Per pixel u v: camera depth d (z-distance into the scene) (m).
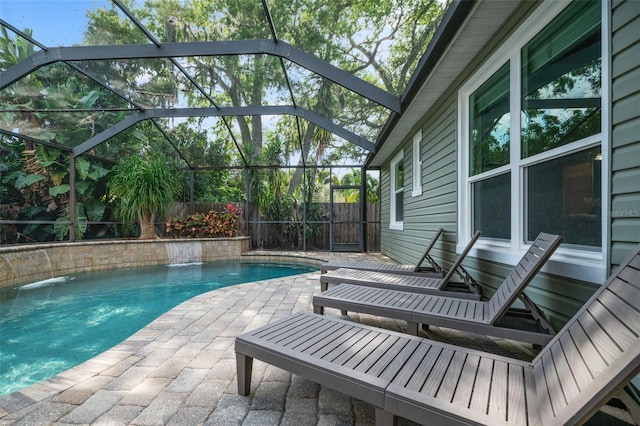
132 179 8.01
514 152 2.79
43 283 5.65
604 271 1.81
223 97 7.30
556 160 2.32
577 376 1.04
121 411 1.57
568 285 2.14
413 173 6.05
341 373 1.35
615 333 1.03
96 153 9.10
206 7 5.49
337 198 13.95
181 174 10.36
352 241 10.66
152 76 6.39
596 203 1.95
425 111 5.11
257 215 10.60
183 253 8.22
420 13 6.22
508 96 2.96
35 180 8.26
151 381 1.87
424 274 3.92
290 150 10.04
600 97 1.91
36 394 1.71
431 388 1.22
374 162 9.45
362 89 5.03
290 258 8.81
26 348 2.96
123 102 8.77
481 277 3.43
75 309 4.23
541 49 2.45
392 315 2.34
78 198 9.09
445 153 4.37
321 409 1.61
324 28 6.54
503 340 2.60
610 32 1.76
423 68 3.65
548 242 1.94
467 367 1.40
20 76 5.39
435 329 2.88
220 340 2.52
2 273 5.08
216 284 5.91
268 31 6.20
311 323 1.99
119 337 3.25
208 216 9.59
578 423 0.88
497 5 2.57
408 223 6.59
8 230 8.18
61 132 7.72
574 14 2.12
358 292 2.91
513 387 1.23
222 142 10.33
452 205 4.12
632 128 1.63
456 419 1.06
